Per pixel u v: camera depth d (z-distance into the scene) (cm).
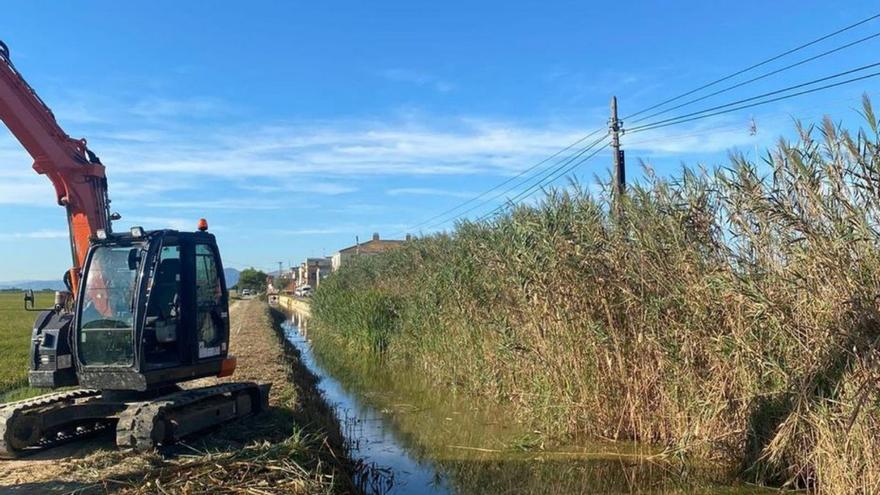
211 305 898
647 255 895
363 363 1978
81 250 899
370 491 813
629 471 857
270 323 3158
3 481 664
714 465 825
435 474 888
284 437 830
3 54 842
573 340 1014
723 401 813
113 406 805
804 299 705
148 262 786
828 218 665
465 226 1430
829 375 675
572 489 812
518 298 1129
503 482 854
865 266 644
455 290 1407
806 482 720
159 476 647
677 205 866
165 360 826
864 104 623
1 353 1884
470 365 1354
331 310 2589
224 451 747
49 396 842
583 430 1004
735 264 791
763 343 770
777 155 717
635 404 955
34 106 864
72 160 895
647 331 926
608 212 992
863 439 638
